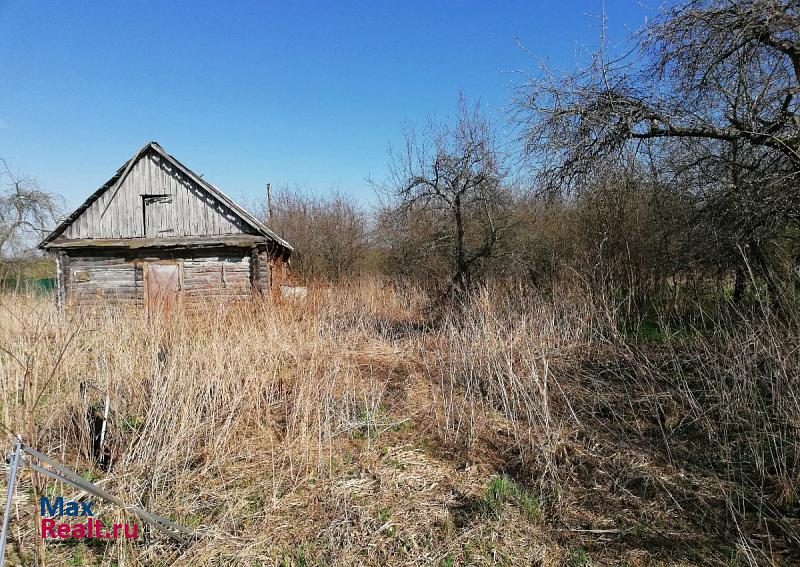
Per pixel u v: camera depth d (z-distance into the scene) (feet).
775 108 20.35
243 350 20.01
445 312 34.30
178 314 25.86
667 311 27.76
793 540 9.98
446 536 10.62
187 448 13.85
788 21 16.75
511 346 19.08
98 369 16.81
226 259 45.39
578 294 28.02
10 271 63.62
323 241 73.61
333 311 31.96
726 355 15.57
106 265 44.83
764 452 12.85
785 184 18.04
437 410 17.70
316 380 17.78
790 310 14.48
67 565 9.91
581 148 21.83
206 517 11.47
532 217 41.47
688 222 23.79
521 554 10.02
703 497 11.66
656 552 9.97
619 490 12.30
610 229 31.73
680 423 15.19
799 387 12.64
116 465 12.96
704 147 23.21
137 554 10.13
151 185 44.78
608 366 21.03
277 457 14.32
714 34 18.12
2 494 12.17
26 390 10.58
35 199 68.33
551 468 12.84
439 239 44.65
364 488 12.75
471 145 42.37
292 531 10.99
